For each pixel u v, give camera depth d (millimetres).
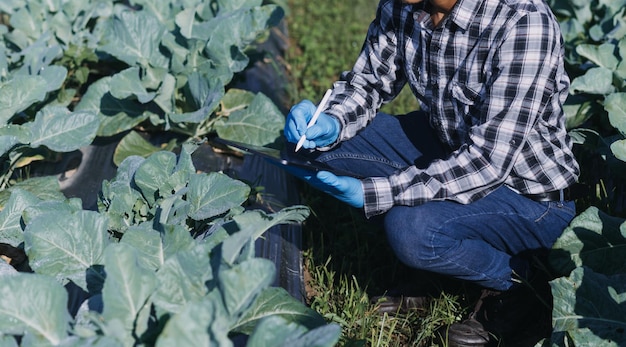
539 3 2625
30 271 3076
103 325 2084
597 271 2729
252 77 4969
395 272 3322
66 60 4324
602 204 3336
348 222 3631
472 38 2674
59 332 2162
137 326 2176
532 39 2566
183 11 4094
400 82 3170
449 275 2896
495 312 2949
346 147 3209
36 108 3945
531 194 2793
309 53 5734
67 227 2561
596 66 4016
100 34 4562
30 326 2154
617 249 2709
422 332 2896
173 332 1986
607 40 4250
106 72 4613
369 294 3232
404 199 2715
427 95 2955
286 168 2797
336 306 3111
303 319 2359
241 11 4172
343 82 3186
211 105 3699
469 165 2689
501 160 2650
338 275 3338
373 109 3176
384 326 3008
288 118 2912
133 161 3121
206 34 4105
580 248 2727
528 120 2611
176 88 4023
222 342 1990
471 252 2805
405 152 3160
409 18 2877
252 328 2346
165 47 4086
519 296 2963
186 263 2248
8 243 2871
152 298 2207
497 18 2609
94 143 4004
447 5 2656
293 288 3223
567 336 2502
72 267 2543
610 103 3389
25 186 3312
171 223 2717
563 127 2822
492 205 2789
